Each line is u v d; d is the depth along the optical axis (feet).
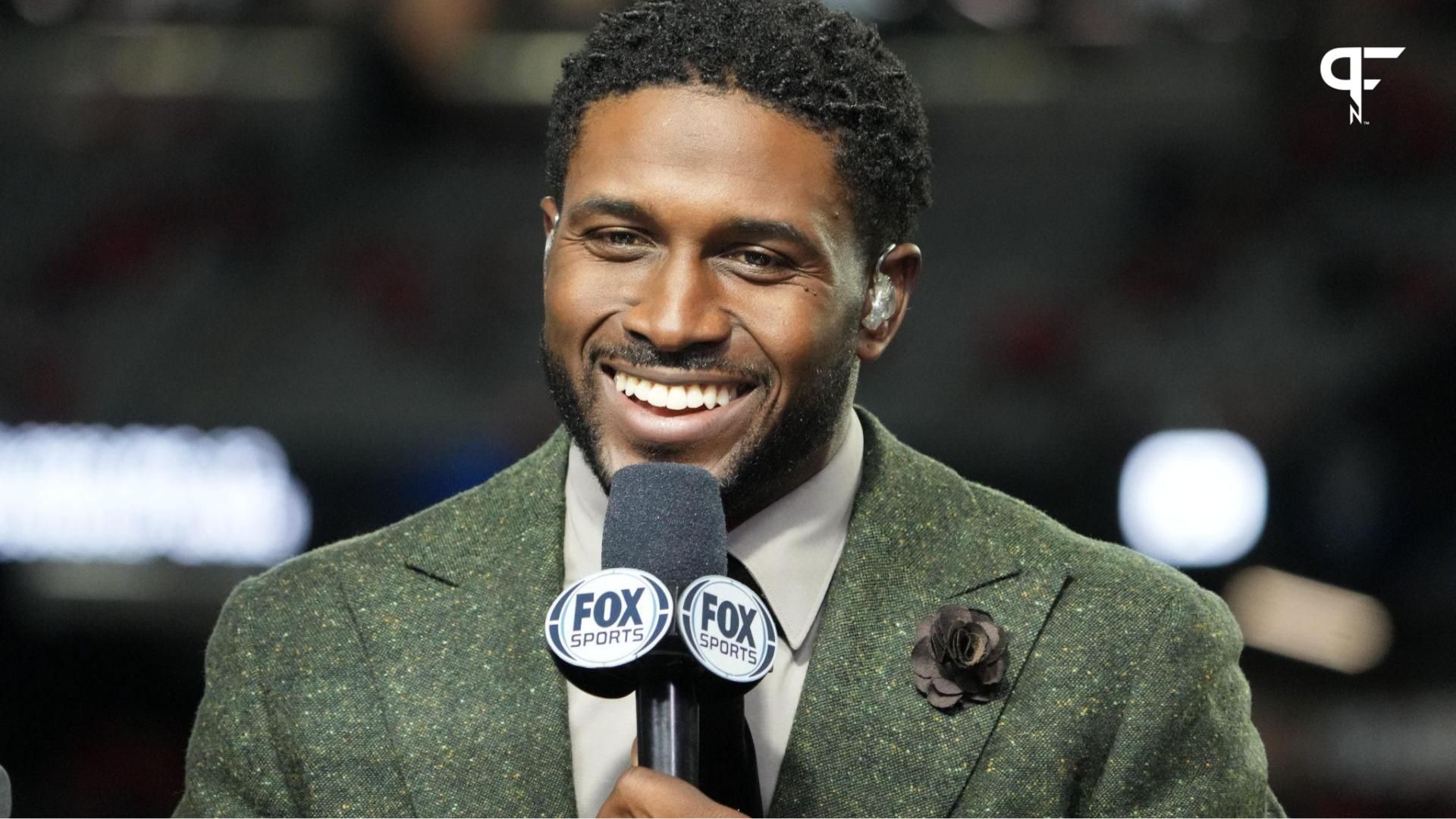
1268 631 42.29
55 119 51.06
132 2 52.75
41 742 44.24
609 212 11.54
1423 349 45.19
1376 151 48.60
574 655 10.12
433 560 13.30
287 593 13.26
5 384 47.14
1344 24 49.73
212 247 49.21
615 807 10.05
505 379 47.60
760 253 11.51
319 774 12.47
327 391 47.26
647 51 11.84
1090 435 46.01
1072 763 12.32
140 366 47.29
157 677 44.73
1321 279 47.32
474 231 49.57
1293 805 40.14
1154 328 47.57
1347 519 43.55
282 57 51.98
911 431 46.70
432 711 12.60
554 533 13.32
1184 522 44.39
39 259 48.91
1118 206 49.80
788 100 11.62
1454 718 40.42
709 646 10.08
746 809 11.62
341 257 49.14
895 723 12.41
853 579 12.96
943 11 52.24
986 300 48.39
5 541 44.75
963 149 51.08
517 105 51.11
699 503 10.92
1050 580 12.91
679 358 11.39
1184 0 51.52
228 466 46.14
